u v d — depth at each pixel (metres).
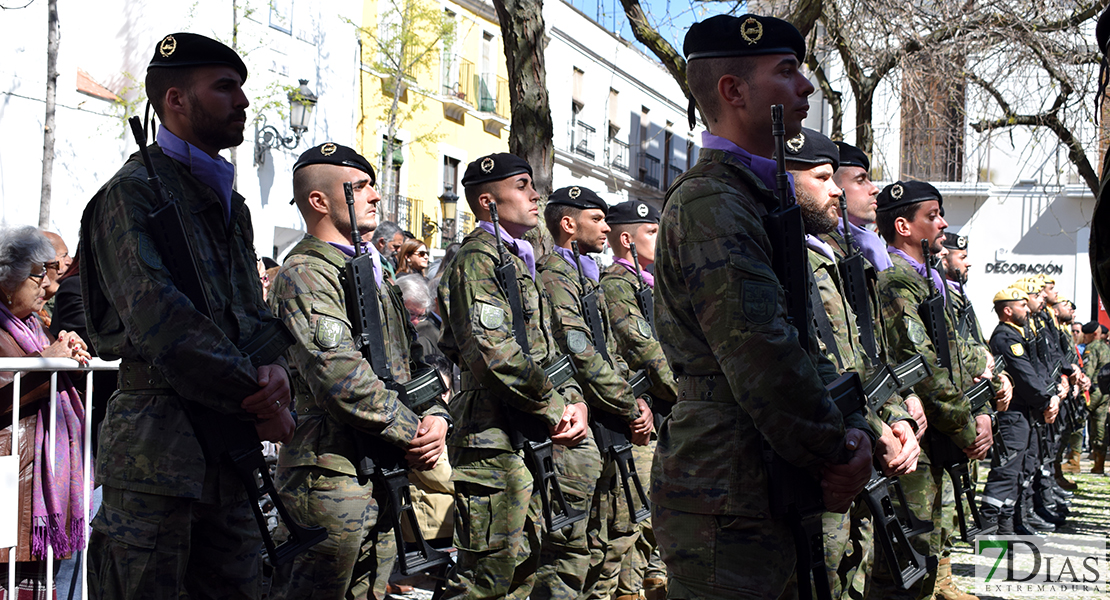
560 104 23.77
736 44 2.64
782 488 2.46
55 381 3.98
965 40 10.38
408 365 3.95
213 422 2.75
